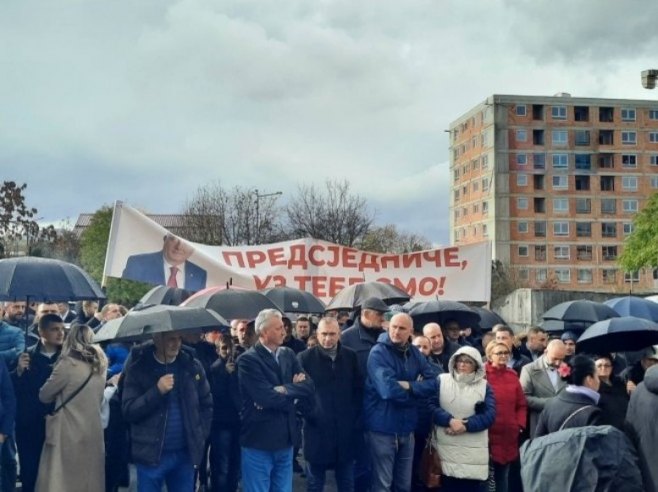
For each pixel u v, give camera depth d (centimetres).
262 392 623
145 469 600
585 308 1022
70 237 5400
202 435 620
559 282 8000
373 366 683
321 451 696
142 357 620
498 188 8169
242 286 1038
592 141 8312
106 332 604
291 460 657
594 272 8238
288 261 1070
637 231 4881
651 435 518
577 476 437
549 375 753
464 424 671
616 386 668
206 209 4184
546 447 455
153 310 609
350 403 708
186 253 994
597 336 737
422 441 741
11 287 648
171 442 608
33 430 663
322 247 1088
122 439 691
